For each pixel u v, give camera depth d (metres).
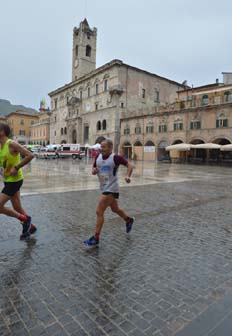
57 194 9.52
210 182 14.69
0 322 2.53
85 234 5.15
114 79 48.31
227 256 4.23
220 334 2.37
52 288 3.14
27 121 98.38
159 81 55.03
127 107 49.62
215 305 2.84
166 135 40.47
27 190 10.39
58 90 68.75
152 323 2.52
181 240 4.96
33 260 3.90
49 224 5.74
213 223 6.16
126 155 48.62
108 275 3.50
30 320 2.55
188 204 8.35
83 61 62.12
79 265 3.78
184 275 3.54
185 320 2.57
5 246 4.43
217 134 33.69
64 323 2.51
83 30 61.91
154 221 6.25
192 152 37.91
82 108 58.88
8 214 4.54
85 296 2.98
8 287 3.14
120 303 2.85
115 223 5.97
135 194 10.04
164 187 12.20
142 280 3.38
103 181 4.58
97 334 2.36
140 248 4.50
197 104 36.91
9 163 4.27
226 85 35.44
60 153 46.34
